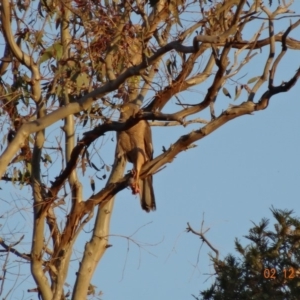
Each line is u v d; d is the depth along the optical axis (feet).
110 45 62.69
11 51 61.26
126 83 62.95
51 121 57.77
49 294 60.18
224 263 58.49
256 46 58.49
